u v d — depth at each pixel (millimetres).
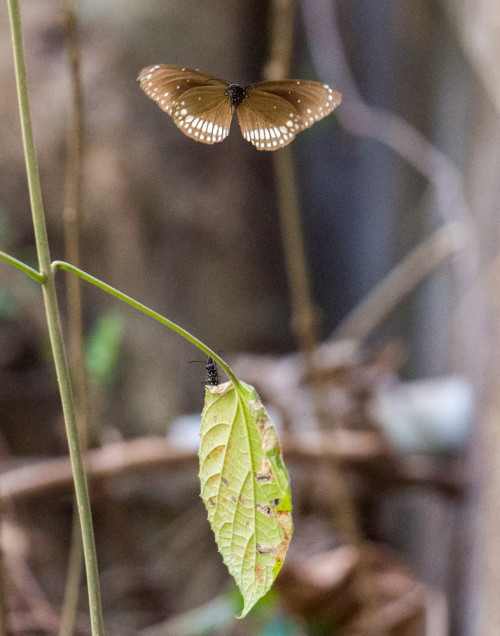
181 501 4566
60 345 1596
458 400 3328
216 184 5234
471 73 3824
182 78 1577
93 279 1591
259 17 5301
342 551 3020
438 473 3318
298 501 3656
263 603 3107
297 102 1577
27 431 4699
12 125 4656
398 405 3346
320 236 6199
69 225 2373
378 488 3480
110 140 4793
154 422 4777
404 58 5113
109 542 4453
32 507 4395
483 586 2799
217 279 5258
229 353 5266
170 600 4410
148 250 4938
